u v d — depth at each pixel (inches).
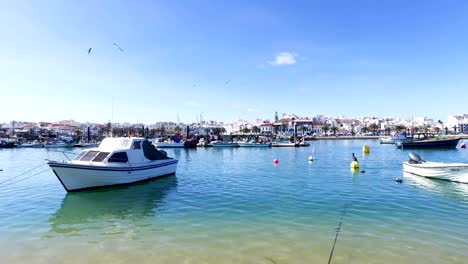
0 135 4921.3
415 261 415.8
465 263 409.7
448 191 847.7
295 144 3422.7
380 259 422.6
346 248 459.2
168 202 751.1
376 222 578.2
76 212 671.1
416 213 634.8
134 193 857.5
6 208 701.3
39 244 485.4
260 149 3070.9
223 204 722.8
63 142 3745.1
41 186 949.2
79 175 849.5
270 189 895.7
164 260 424.8
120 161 947.3
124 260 426.3
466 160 1835.6
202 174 1226.6
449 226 552.1
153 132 6215.6
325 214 633.0
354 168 1359.5
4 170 1353.3
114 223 592.4
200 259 427.2
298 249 457.1
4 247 473.4
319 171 1302.9
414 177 1098.7
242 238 502.9
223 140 3971.5
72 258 433.7
